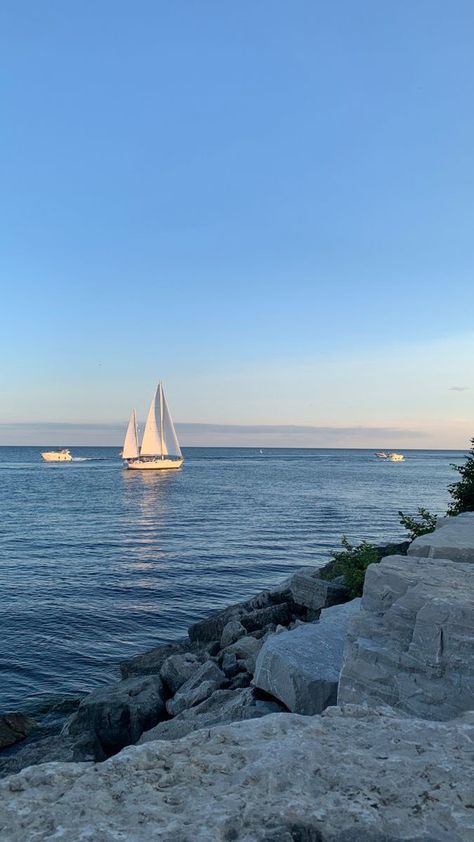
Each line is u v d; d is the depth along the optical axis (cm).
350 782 353
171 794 347
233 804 330
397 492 9600
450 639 638
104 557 3950
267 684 1025
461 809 328
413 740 417
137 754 397
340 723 447
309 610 1919
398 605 724
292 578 2012
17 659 2055
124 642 2270
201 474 14950
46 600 2816
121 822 318
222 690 1249
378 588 798
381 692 684
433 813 324
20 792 361
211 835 300
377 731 432
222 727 445
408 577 779
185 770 377
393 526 5619
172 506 7338
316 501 8006
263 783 353
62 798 344
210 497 8588
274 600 2181
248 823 313
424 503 7838
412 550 1003
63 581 3212
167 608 2739
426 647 654
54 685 1844
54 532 5072
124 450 15400
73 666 2009
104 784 361
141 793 348
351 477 14050
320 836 307
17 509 6900
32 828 315
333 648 1041
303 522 5834
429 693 638
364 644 726
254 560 3909
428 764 376
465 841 303
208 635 2108
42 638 2283
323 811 323
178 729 1091
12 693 1777
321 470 17725
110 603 2794
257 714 998
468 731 434
